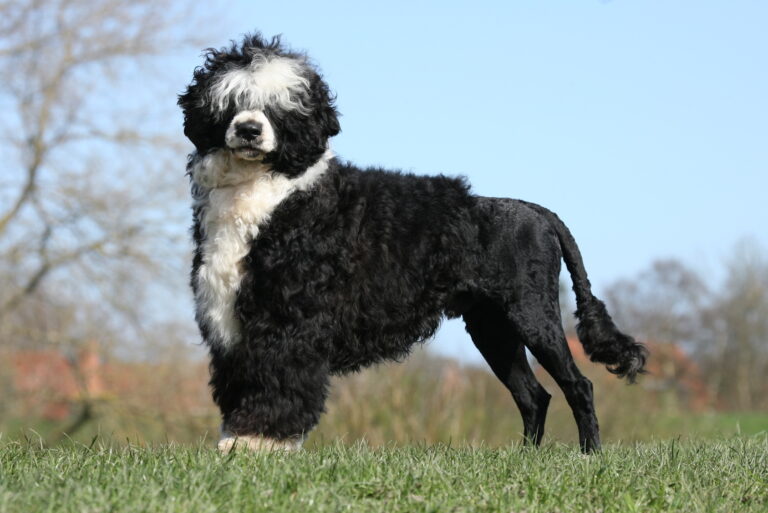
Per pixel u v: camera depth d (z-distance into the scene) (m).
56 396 29.77
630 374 10.25
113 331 29.42
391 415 24.00
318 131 8.84
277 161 8.72
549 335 9.70
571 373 9.77
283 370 8.66
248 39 9.22
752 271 74.81
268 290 8.66
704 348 75.31
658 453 9.00
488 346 10.54
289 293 8.66
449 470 7.36
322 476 6.95
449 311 9.84
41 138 29.02
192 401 30.08
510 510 6.49
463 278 9.61
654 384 29.98
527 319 9.69
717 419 30.53
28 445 8.61
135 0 29.20
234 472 6.80
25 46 28.80
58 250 29.06
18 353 29.89
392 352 9.52
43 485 6.49
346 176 9.22
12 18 28.80
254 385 8.77
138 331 29.30
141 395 29.56
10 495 6.02
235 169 8.73
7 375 29.73
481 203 9.77
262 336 8.68
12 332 29.30
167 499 6.13
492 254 9.64
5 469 7.18
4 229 29.33
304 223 8.73
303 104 8.77
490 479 7.23
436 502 6.46
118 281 29.02
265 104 8.64
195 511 5.93
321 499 6.32
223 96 8.69
